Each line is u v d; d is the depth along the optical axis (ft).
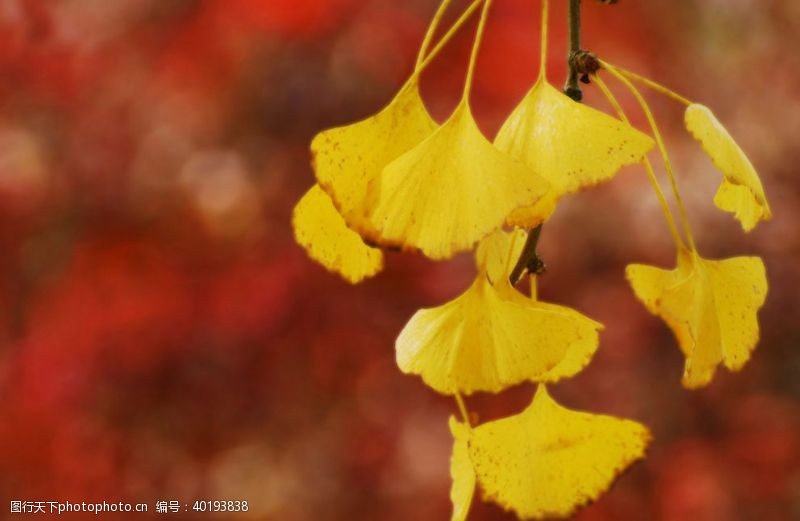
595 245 10.87
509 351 3.64
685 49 12.59
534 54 9.54
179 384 9.57
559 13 10.20
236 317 9.52
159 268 9.73
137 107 10.18
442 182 3.60
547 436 3.75
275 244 9.86
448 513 9.93
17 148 10.05
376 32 9.78
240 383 9.63
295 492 9.94
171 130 10.21
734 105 12.92
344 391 9.78
